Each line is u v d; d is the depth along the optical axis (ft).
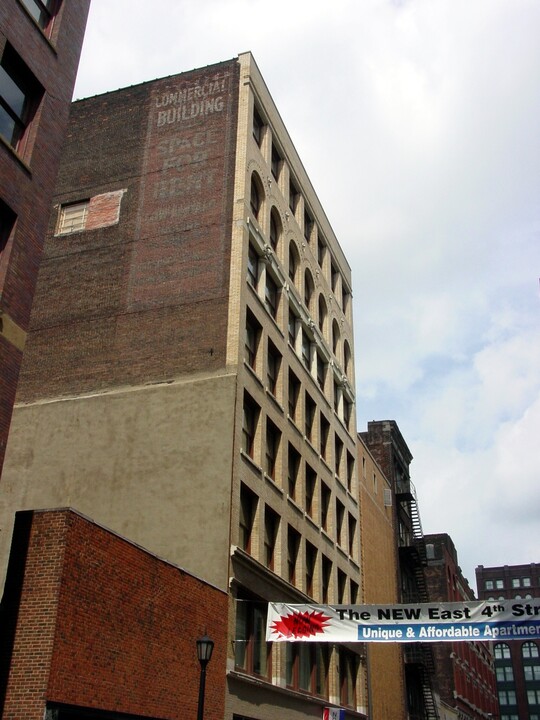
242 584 90.63
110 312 110.11
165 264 111.04
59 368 108.17
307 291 142.41
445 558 257.34
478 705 285.64
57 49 75.46
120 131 125.59
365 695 136.05
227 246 109.29
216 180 115.44
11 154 66.49
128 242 114.93
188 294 107.45
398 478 209.97
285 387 118.32
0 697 53.93
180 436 96.99
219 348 101.86
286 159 135.85
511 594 523.29
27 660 54.75
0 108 68.18
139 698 64.34
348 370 161.79
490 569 537.65
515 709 467.52
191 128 121.60
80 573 59.36
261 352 110.01
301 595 110.01
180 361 102.73
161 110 124.98
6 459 102.83
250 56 124.67
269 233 121.49
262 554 99.55
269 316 115.65
